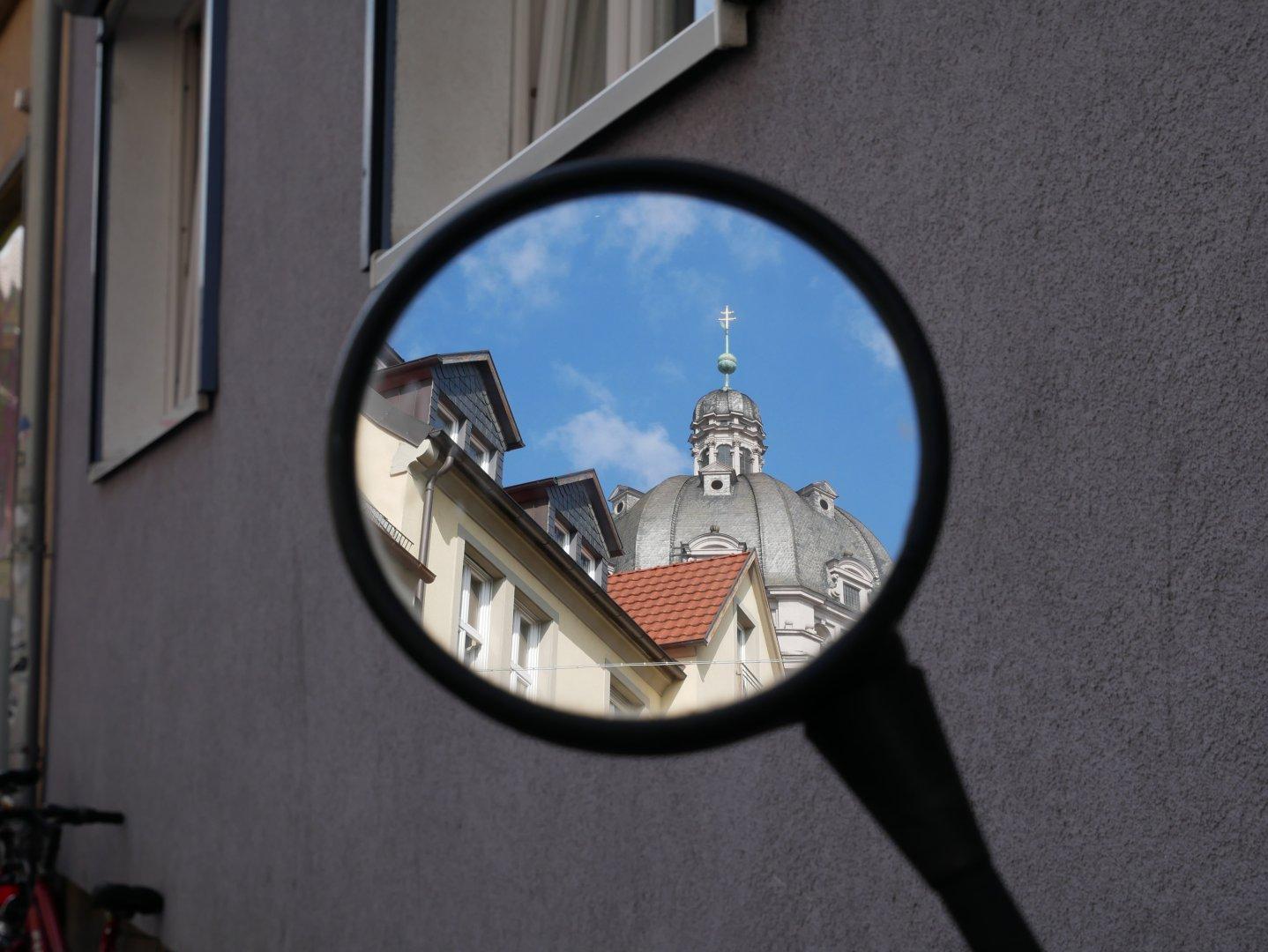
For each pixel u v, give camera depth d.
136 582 4.40
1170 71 1.23
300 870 3.04
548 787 2.24
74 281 5.55
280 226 3.50
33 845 3.89
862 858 1.61
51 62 6.02
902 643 0.40
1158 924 1.19
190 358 5.04
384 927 2.68
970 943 0.39
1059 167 1.36
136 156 5.20
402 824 2.65
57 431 5.64
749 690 0.44
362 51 3.11
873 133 1.65
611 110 2.15
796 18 1.80
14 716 5.47
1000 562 1.41
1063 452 1.33
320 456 3.13
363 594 0.45
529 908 2.25
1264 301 1.12
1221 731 1.14
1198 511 1.18
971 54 1.50
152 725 4.10
